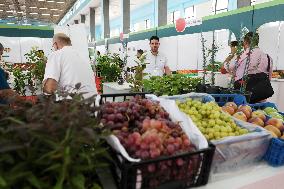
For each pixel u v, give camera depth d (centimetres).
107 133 106
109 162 114
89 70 296
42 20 3431
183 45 806
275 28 587
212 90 259
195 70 730
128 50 1177
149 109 138
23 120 103
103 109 131
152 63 446
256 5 565
